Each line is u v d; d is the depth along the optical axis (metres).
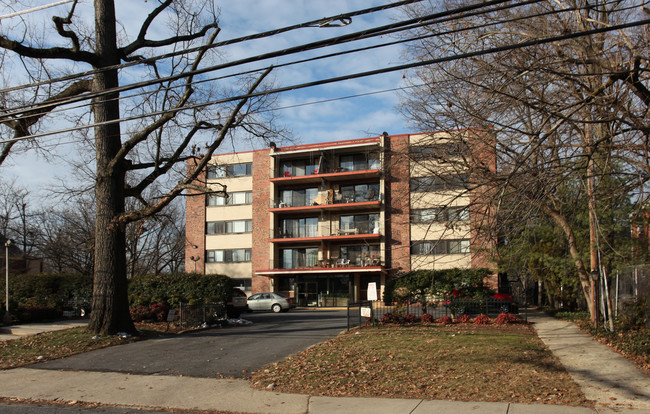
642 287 15.44
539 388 8.64
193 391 9.51
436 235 33.03
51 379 10.64
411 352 12.18
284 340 15.66
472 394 8.45
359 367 10.78
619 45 10.22
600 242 16.50
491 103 11.53
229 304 23.92
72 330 16.95
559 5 12.90
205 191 16.19
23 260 47.38
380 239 38.84
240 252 43.81
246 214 43.94
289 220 43.00
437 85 14.97
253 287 42.81
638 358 10.98
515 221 11.22
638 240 17.11
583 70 12.27
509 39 13.38
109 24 16.58
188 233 45.22
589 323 17.31
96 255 16.47
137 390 9.66
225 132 16.62
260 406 8.45
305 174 42.94
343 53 8.96
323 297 40.62
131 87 10.39
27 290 25.20
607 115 10.30
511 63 11.58
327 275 41.38
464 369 10.17
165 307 20.59
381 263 38.09
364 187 40.94
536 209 10.70
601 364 10.57
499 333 15.80
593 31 7.06
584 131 12.06
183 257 61.28
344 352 12.60
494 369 10.12
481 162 14.23
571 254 19.97
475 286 22.11
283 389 9.42
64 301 25.81
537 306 35.12
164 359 12.65
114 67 10.40
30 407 8.66
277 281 42.34
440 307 23.06
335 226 41.41
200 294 22.67
